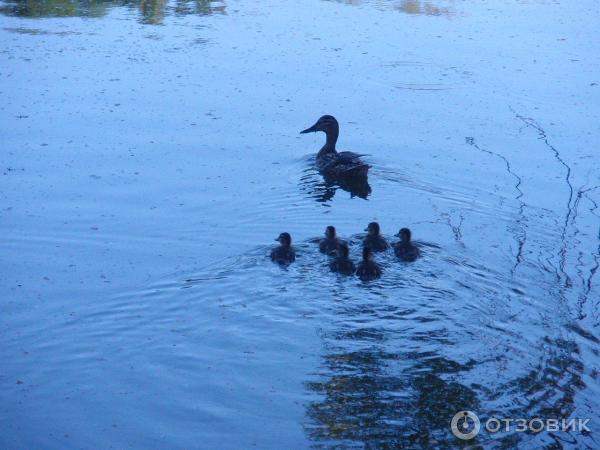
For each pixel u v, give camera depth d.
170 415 8.36
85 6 24.50
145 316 10.16
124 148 15.02
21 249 11.77
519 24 23.64
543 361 9.25
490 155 15.16
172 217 12.75
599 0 26.77
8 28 21.84
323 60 19.92
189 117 16.41
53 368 9.16
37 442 7.96
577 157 15.09
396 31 22.53
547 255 11.78
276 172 14.44
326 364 9.15
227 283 10.87
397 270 11.25
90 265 11.38
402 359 9.27
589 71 19.58
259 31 22.17
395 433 8.04
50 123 15.94
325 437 7.97
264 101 17.31
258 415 8.34
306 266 11.32
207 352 9.42
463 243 12.09
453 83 18.67
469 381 8.85
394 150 15.35
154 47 20.56
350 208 13.26
